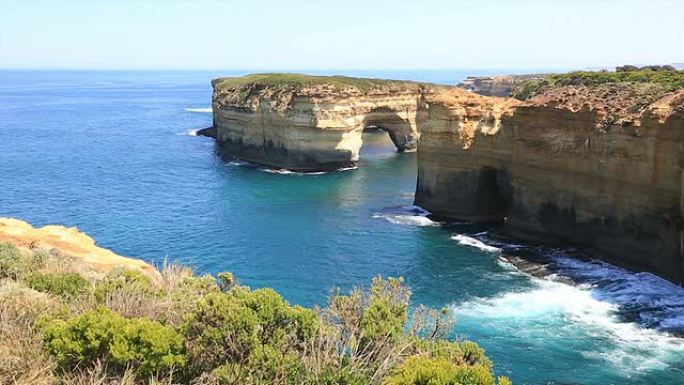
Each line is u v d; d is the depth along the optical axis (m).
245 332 10.97
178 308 13.23
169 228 45.28
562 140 38.78
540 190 40.91
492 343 25.39
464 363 11.91
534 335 26.20
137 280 16.88
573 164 38.12
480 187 46.97
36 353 10.90
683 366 23.12
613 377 22.36
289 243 41.56
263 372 10.46
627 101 35.94
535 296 31.16
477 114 47.38
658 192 32.56
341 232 44.41
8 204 52.50
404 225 46.50
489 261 37.47
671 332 26.23
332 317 14.73
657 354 24.17
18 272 18.52
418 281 33.84
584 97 38.81
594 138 36.34
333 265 36.84
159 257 38.19
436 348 13.15
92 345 10.62
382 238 42.88
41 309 13.37
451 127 47.50
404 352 12.36
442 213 48.97
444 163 48.59
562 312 28.88
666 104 32.88
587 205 37.50
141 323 10.96
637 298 30.19
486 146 45.41
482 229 45.31
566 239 39.38
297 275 35.03
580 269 35.22
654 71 51.03
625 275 33.59
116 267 22.02
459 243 41.56
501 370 22.97
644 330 26.56
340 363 10.58
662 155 32.06
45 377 10.40
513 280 33.88
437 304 30.09
